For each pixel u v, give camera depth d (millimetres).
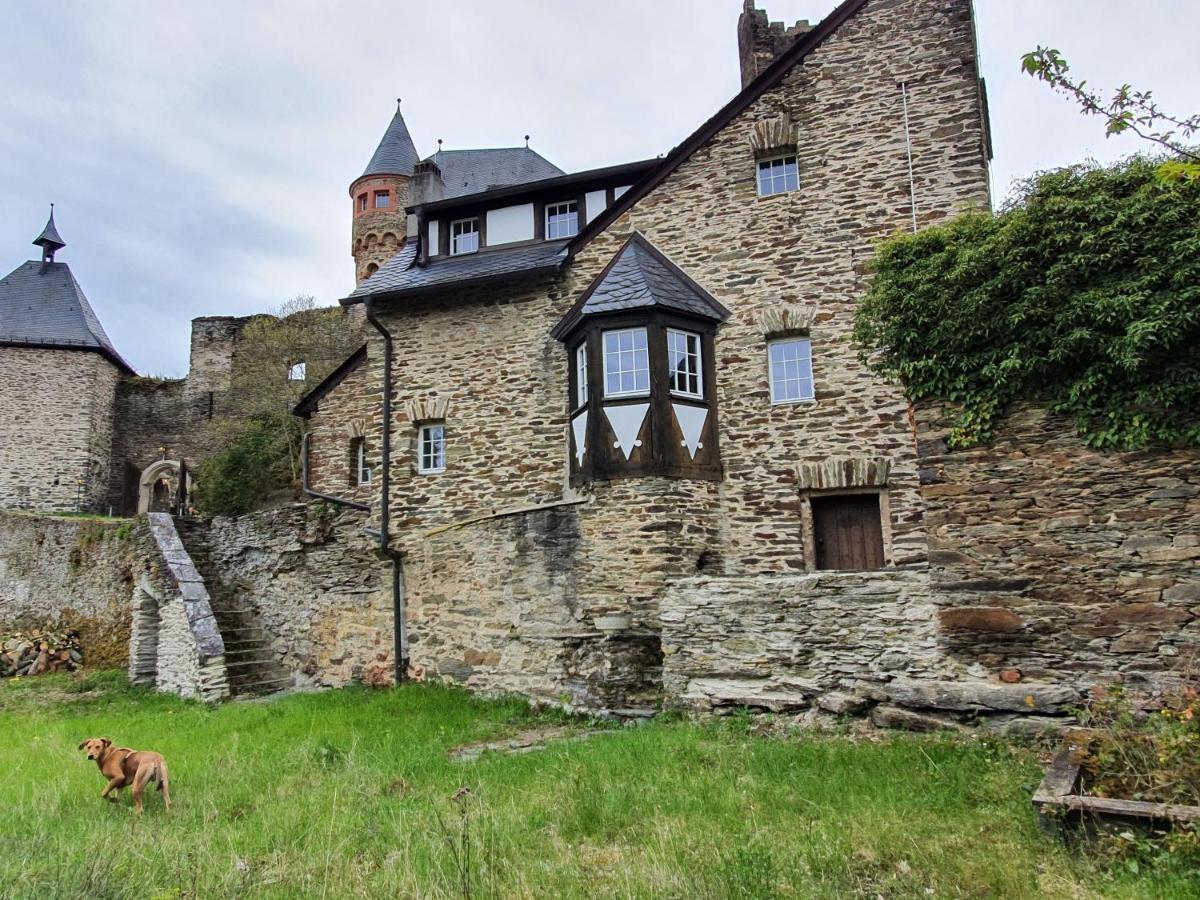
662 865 4289
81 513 29500
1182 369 6387
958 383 7211
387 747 8211
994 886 3947
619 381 10891
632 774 6137
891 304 7637
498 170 26859
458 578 11898
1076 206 6754
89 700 14414
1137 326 6297
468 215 14219
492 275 12500
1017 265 6930
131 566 17047
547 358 12555
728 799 5367
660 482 10359
